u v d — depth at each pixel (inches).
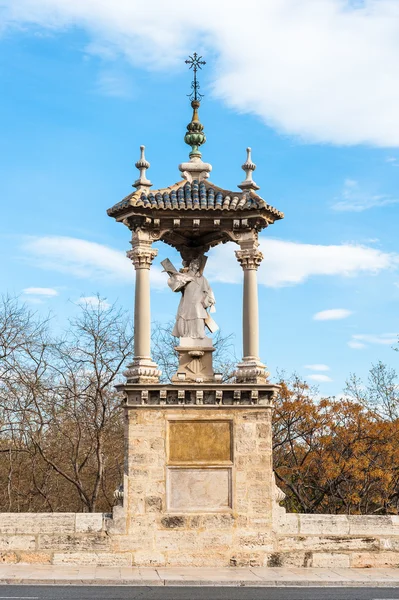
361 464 1440.7
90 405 1489.9
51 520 812.6
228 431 839.7
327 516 835.4
